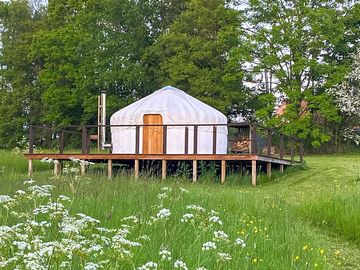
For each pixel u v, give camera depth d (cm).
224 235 469
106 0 3503
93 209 705
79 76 3541
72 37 3616
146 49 3462
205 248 424
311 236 744
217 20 3356
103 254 391
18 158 2038
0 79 4091
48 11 3969
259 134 2930
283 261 545
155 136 1906
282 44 3105
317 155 3097
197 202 894
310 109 3191
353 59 3172
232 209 903
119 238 371
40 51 3741
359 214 895
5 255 339
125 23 3522
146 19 3603
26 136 3853
